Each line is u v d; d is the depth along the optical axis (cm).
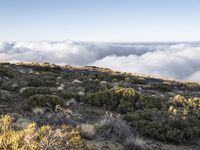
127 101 1516
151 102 1541
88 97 1574
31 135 571
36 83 2034
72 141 632
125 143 834
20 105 1260
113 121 986
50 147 553
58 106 1182
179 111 1344
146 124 1105
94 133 848
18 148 525
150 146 942
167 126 1082
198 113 1407
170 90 2975
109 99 1520
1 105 1213
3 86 1744
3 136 562
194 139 1091
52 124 878
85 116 1148
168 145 1002
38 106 1199
